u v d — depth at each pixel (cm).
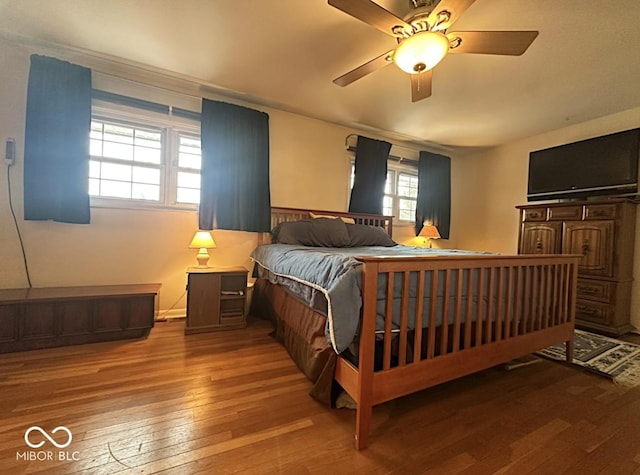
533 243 337
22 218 226
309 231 283
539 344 187
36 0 175
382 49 214
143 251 267
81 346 208
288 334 207
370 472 105
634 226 285
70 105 230
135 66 244
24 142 223
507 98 281
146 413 133
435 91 269
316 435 123
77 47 222
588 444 123
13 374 165
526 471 108
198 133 292
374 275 122
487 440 124
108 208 253
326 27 192
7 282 224
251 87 276
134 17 188
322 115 336
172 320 274
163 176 276
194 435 120
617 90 262
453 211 477
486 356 161
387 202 416
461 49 165
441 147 441
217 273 251
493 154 434
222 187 287
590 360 209
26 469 100
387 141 401
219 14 183
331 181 361
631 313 285
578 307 296
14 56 222
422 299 136
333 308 116
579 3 163
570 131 347
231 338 234
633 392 167
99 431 120
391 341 136
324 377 143
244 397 149
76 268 243
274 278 230
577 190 322
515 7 167
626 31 185
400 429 130
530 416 142
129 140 264
